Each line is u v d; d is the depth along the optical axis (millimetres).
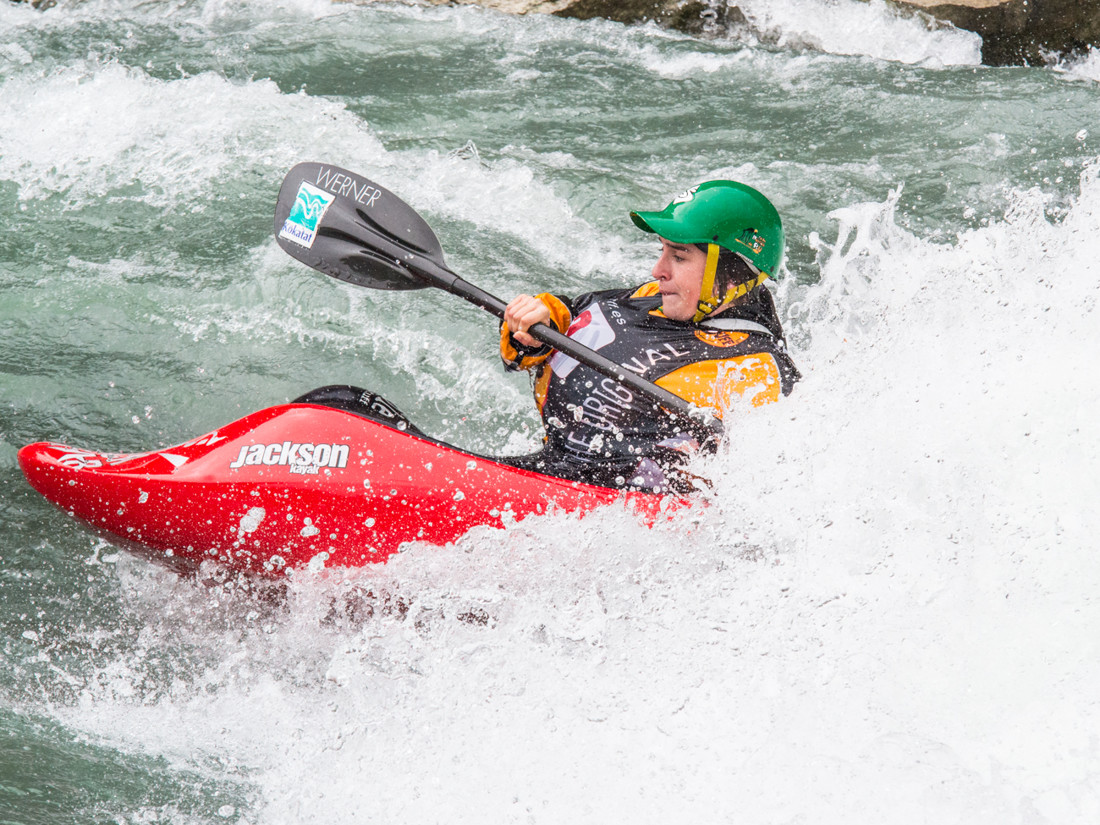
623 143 12430
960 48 16125
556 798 5074
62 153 11062
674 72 14414
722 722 5387
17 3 15680
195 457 6324
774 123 13070
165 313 8891
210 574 6469
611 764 5234
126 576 6883
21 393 8094
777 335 6859
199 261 9477
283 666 6273
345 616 6297
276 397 8273
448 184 11195
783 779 5062
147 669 6211
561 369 6777
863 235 10695
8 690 5902
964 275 9219
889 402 6688
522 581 6062
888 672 5551
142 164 10938
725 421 6266
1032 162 11961
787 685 5527
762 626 5820
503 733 5465
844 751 5164
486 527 6082
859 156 12203
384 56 14297
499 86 13648
